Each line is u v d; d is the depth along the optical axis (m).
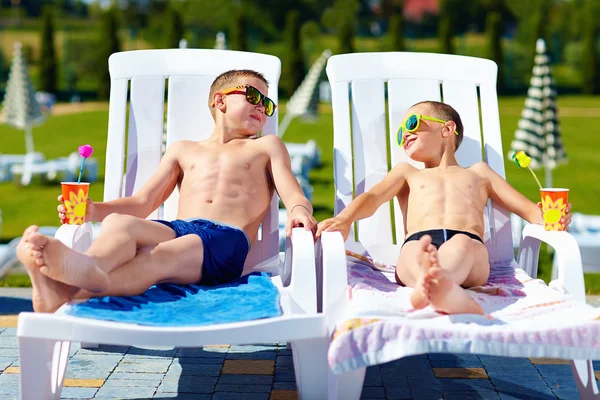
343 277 2.87
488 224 3.73
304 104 13.67
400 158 3.81
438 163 3.61
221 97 3.62
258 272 3.36
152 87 3.87
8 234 8.62
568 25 36.12
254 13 38.09
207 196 3.42
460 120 3.66
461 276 3.04
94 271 2.67
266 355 3.62
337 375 2.68
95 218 3.27
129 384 3.21
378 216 3.72
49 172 11.98
